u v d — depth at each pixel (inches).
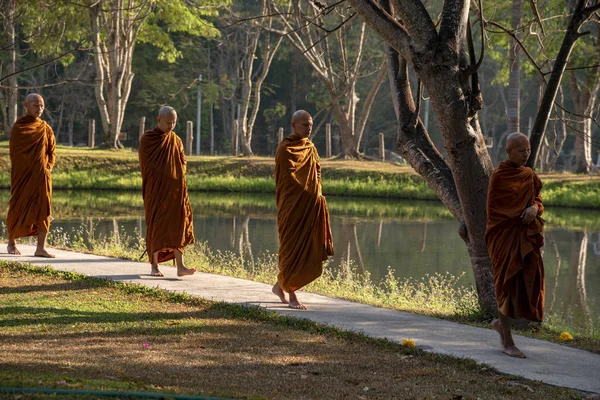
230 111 2881.4
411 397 248.4
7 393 203.0
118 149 1676.9
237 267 569.3
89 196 1266.0
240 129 1790.1
